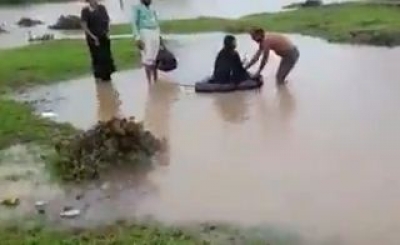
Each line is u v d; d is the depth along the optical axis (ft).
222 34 48.65
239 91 30.60
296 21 51.62
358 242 15.81
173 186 19.65
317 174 19.95
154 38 32.86
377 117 25.23
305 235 16.26
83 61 39.01
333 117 25.58
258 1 75.10
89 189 19.83
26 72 36.37
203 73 34.99
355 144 22.35
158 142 22.75
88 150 21.47
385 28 44.21
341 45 41.22
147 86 32.55
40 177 20.84
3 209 18.67
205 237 16.30
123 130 21.75
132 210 18.21
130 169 21.02
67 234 16.83
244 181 19.72
